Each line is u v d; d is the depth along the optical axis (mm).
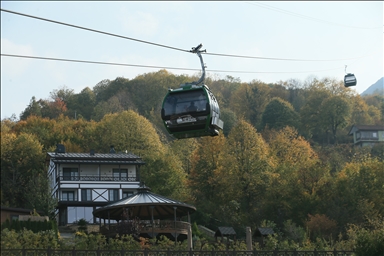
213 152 103125
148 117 157750
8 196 103312
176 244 51000
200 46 32094
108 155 95375
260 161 97938
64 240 46312
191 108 30953
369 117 159875
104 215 65688
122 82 180000
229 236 67438
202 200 97062
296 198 90375
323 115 149000
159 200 61688
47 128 136000
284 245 52250
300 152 112938
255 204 95938
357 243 34844
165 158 104438
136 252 34688
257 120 159875
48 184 86688
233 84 195500
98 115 157250
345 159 129750
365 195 86875
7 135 112875
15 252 33125
